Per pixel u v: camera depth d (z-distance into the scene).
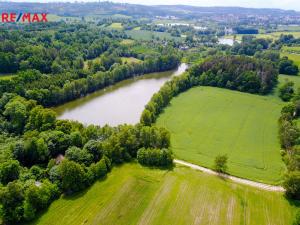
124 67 197.25
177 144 111.62
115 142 95.38
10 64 164.50
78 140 97.69
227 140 116.25
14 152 89.88
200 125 128.62
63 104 153.88
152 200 79.44
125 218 72.88
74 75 169.75
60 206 75.25
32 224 69.19
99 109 148.50
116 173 90.06
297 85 180.88
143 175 89.75
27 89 141.25
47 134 97.81
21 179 79.94
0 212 68.12
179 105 151.38
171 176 90.19
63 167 79.44
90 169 85.62
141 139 101.62
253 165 98.94
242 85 177.25
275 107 152.50
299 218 69.06
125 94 171.00
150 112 127.56
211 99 161.50
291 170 88.88
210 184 87.25
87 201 77.62
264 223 72.81
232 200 80.56
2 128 111.00
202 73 190.88
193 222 72.44
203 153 106.00
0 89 134.88
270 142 115.62
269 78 176.25
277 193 84.56
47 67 175.12
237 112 144.38
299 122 124.75
